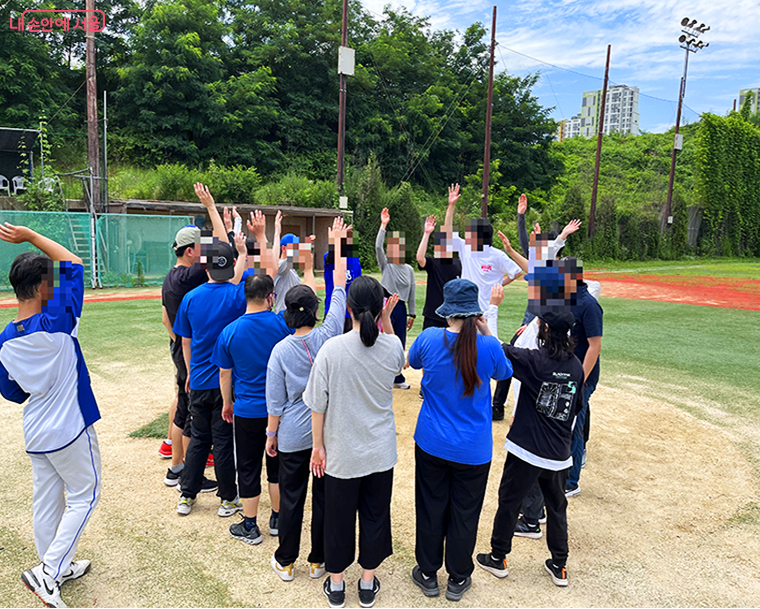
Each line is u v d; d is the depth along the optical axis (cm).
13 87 2428
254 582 298
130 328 998
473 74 4559
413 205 2578
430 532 286
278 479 325
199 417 358
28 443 270
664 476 452
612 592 297
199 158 2972
